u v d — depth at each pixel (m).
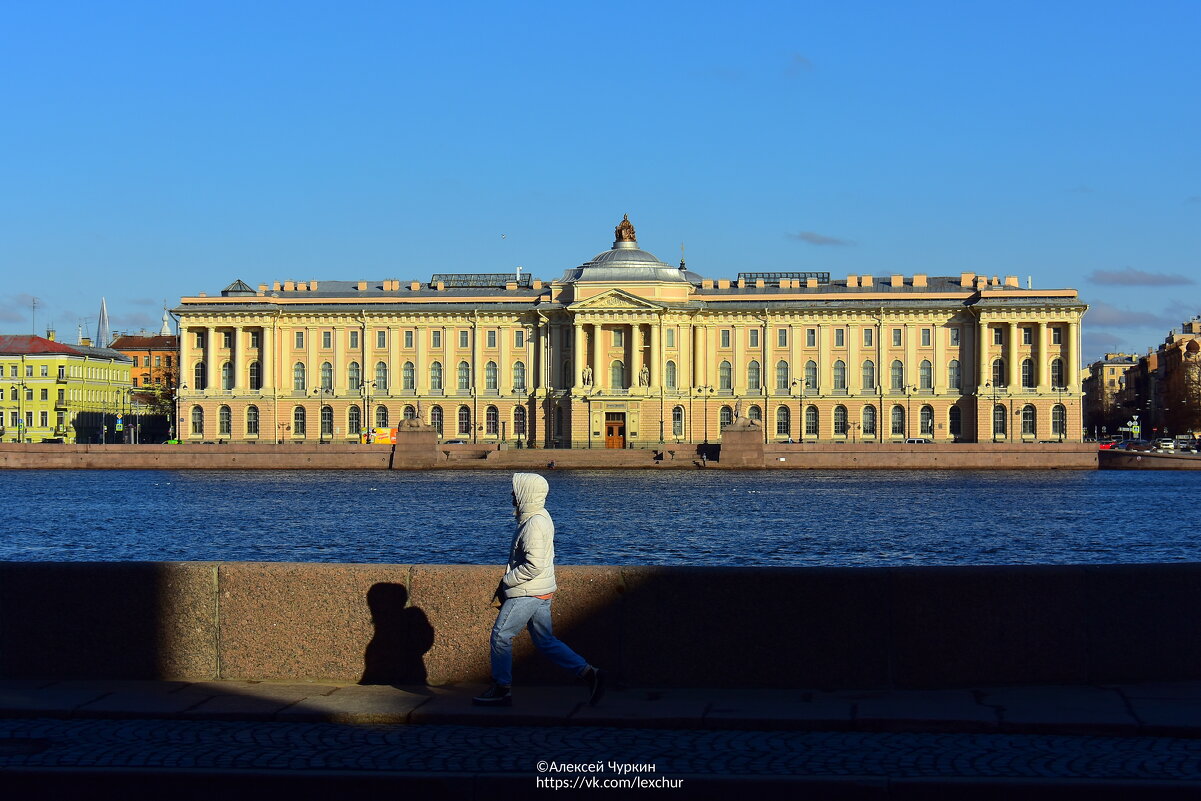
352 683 19.02
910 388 164.38
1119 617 18.69
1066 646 18.61
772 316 166.00
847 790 14.44
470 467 141.25
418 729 16.84
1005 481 120.50
